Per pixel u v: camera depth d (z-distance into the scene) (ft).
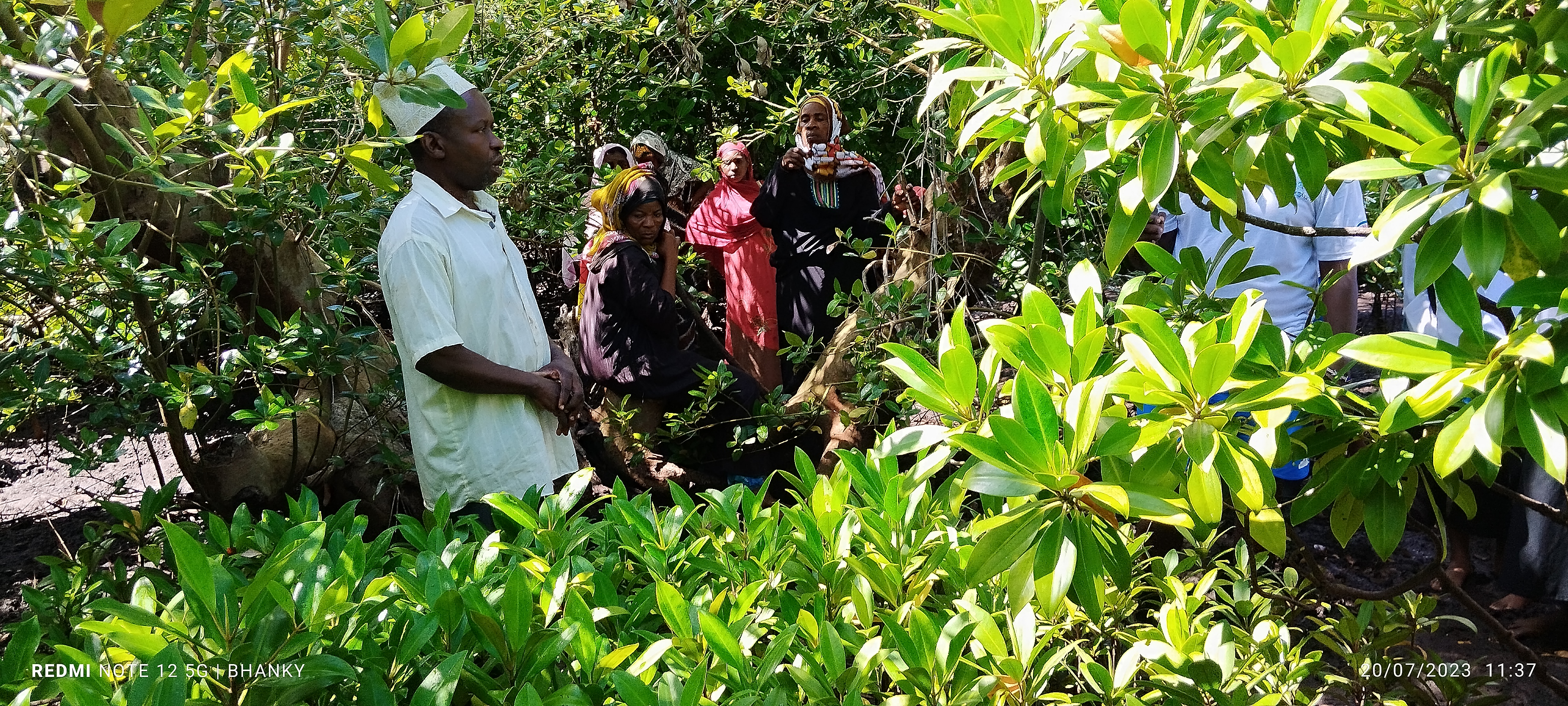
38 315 9.84
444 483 8.19
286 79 10.70
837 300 11.34
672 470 12.76
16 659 4.35
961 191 10.48
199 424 10.17
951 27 4.56
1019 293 10.70
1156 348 3.84
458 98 6.68
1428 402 3.63
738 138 16.87
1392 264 9.90
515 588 4.44
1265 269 5.76
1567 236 3.85
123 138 6.66
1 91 6.37
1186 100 4.06
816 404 11.51
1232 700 5.02
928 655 4.46
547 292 19.07
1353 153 4.64
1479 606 5.74
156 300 9.15
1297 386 3.80
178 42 10.37
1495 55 3.50
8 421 9.25
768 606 5.44
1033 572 3.74
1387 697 6.54
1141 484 3.89
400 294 7.62
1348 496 5.21
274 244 9.01
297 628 4.17
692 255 15.10
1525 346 3.36
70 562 7.33
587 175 18.37
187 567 3.79
